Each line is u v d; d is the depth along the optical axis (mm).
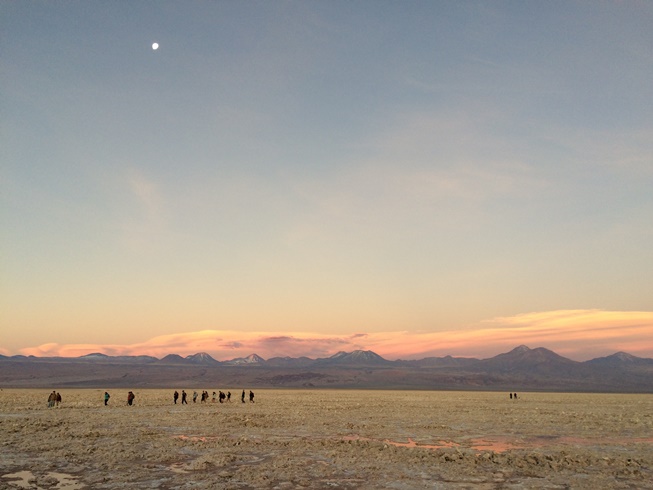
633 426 42250
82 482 19625
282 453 26766
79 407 57375
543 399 99938
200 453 26359
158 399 81438
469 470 22750
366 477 21266
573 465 24062
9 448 26625
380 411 57188
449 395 124000
